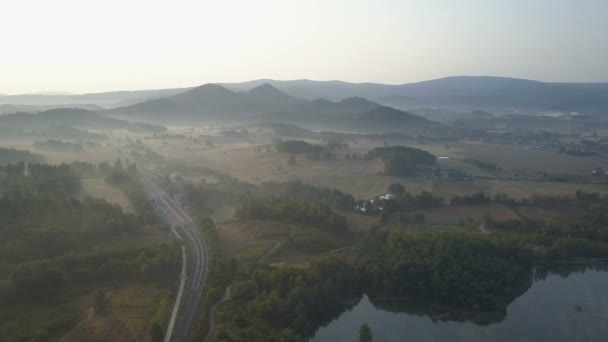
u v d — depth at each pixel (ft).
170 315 650.02
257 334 608.19
